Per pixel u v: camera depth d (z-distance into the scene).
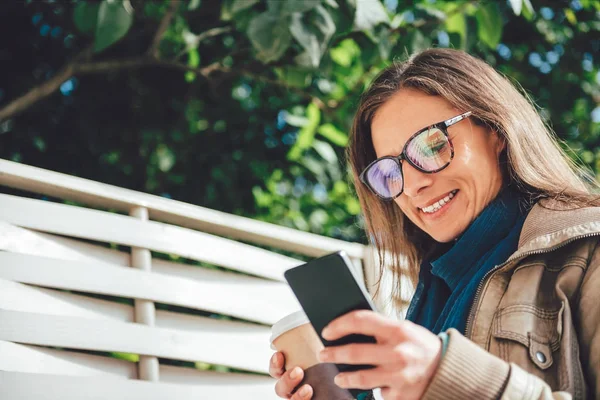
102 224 2.62
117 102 5.51
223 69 4.68
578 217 1.87
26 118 5.31
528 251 1.84
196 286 2.79
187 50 4.63
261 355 2.89
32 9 5.29
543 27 5.40
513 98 2.16
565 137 5.70
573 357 1.71
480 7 3.93
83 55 4.71
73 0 5.25
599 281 1.76
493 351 1.78
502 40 5.46
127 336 2.53
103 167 5.38
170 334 2.64
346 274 1.54
